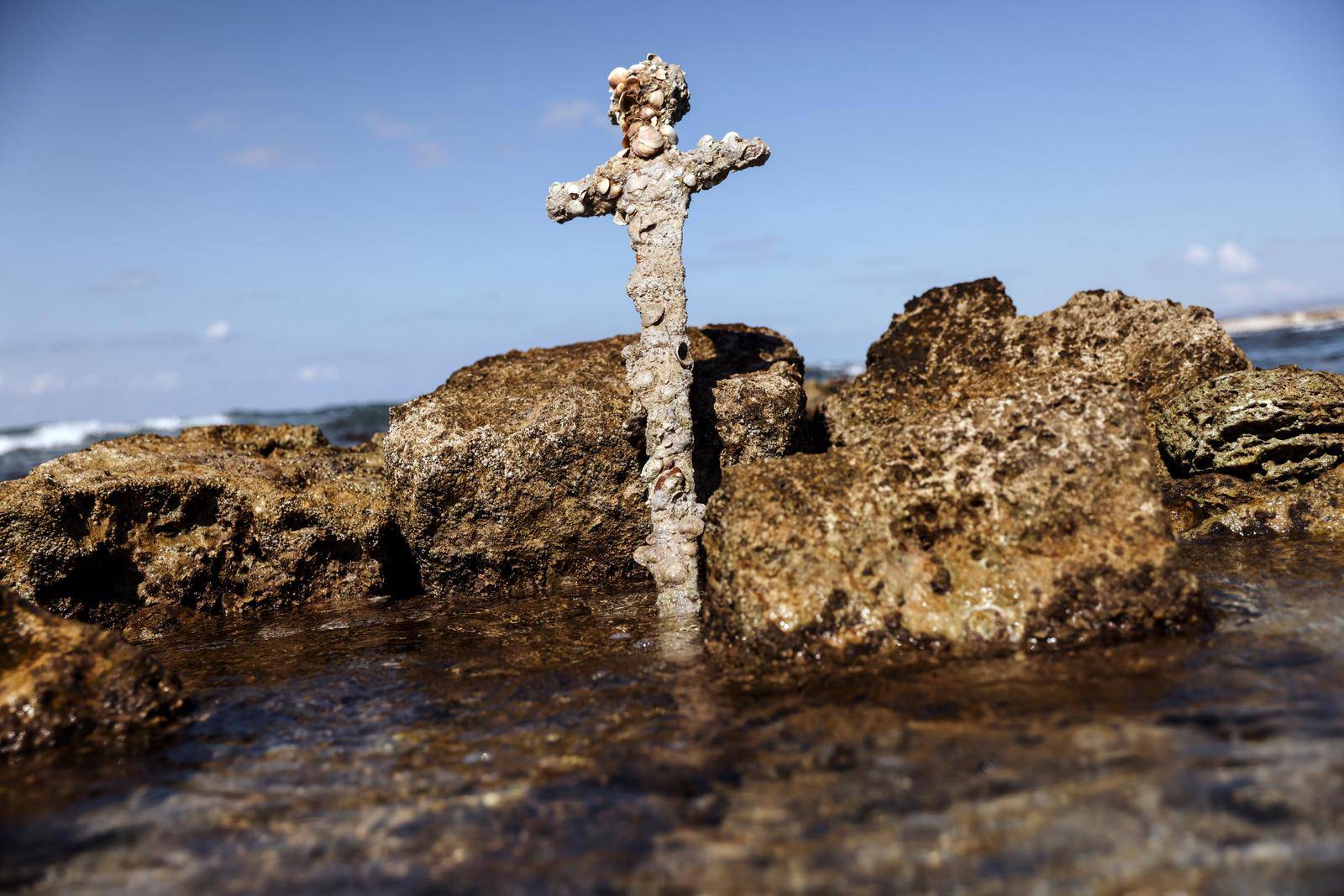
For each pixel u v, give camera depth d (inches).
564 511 59.1
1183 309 67.7
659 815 29.9
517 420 58.3
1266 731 31.4
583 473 58.6
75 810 33.1
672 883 26.1
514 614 55.0
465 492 58.2
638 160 54.4
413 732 37.8
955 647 40.6
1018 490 42.9
